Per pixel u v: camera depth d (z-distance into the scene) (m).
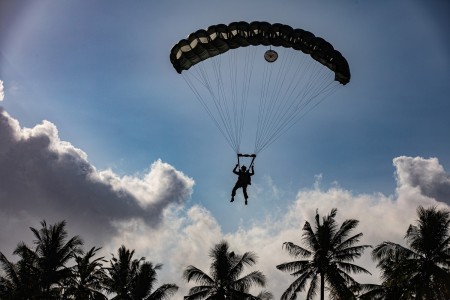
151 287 54.59
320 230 49.69
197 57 38.41
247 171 33.84
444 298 43.59
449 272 44.75
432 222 44.66
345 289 48.72
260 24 36.25
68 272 50.34
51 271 50.38
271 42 36.88
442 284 43.78
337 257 49.72
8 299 48.53
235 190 33.62
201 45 37.28
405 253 45.41
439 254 44.44
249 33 36.84
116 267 55.59
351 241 49.81
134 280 54.75
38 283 49.38
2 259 49.91
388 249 45.59
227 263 50.81
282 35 36.50
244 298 50.16
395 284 45.00
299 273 50.09
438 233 44.53
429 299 43.84
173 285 54.66
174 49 37.25
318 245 49.78
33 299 48.78
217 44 37.22
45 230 51.69
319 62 37.91
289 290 49.72
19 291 48.78
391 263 47.91
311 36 36.34
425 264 44.78
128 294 54.84
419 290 44.06
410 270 44.66
